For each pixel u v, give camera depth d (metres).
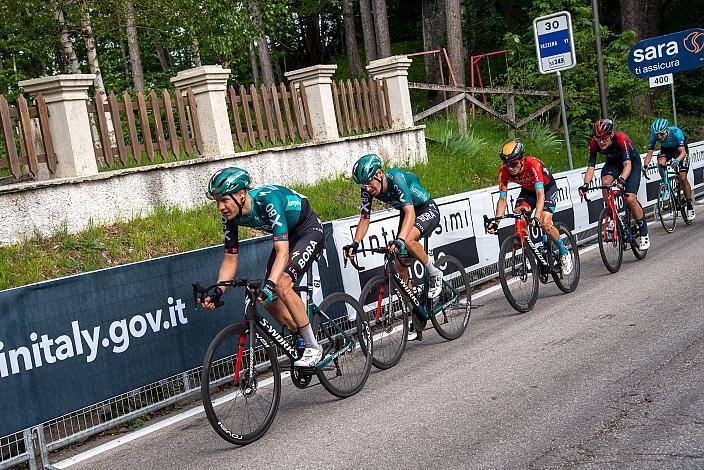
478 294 7.82
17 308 4.12
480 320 6.66
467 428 3.89
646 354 4.84
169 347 4.98
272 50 29.45
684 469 3.13
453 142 13.64
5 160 7.10
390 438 3.90
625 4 21.86
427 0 25.00
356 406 4.59
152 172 8.16
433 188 11.40
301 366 4.55
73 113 7.51
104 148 7.95
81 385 4.42
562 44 10.74
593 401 4.09
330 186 10.17
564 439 3.60
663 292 6.62
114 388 4.61
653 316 5.81
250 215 4.41
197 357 5.17
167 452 4.21
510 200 8.85
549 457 3.40
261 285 4.35
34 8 12.93
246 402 4.25
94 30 13.76
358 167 5.27
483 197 8.27
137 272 4.80
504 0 24.64
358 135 11.23
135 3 13.73
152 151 8.41
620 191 8.17
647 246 8.52
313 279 5.06
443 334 6.00
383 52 22.23
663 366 4.55
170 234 7.61
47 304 4.27
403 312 5.63
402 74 12.29
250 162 9.38
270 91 10.19
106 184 7.67
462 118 14.77
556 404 4.11
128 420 4.73
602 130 7.97
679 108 24.70
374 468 3.51
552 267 7.07
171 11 13.88
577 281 7.43
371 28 25.81
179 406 5.14
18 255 6.59
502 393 4.41
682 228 10.56
